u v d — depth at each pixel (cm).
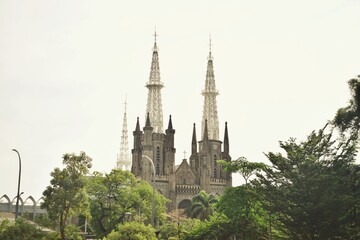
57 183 7006
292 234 6581
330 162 6444
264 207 6594
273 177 6581
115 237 6675
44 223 7019
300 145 6575
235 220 7875
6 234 6216
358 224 6250
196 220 11625
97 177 11256
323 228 6200
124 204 11319
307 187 6238
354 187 6444
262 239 7675
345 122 6700
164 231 10250
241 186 7956
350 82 6819
